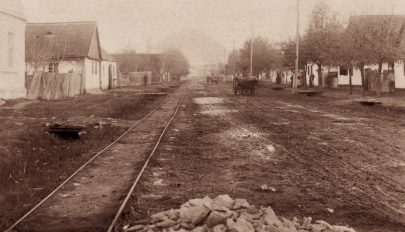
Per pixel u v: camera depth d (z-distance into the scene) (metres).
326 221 7.33
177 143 15.00
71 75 36.53
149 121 21.95
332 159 12.19
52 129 15.71
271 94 45.38
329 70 55.72
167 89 60.09
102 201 8.39
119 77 63.84
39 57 41.44
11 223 7.14
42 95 31.48
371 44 34.06
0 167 10.92
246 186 9.51
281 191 9.10
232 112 26.25
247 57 73.50
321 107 29.22
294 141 15.30
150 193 8.95
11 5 27.33
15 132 15.69
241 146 14.43
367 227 7.07
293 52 52.25
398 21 44.28
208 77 90.06
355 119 21.88
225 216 6.54
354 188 9.27
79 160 12.25
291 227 6.56
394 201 8.40
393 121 20.95
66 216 7.54
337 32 45.97
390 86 38.59
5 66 27.03
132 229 6.71
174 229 6.56
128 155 12.98
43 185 9.60
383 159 12.13
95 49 49.75
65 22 49.03
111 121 21.55
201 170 11.02
